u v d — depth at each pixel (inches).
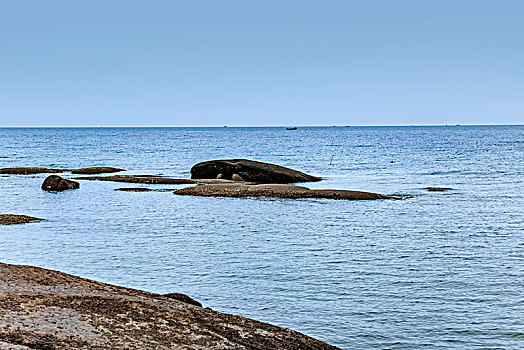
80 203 1533.0
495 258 882.1
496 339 567.8
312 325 600.4
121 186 1963.6
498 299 680.4
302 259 871.1
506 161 3287.4
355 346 550.6
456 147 5123.0
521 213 1346.0
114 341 410.9
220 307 650.8
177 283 743.7
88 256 890.7
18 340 387.9
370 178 2294.5
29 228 1139.3
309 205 1473.9
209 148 5305.1
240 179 2030.0
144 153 4466.0
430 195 1697.8
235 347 438.0
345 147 5290.4
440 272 799.1
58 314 448.1
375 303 666.8
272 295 695.1
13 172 2556.6
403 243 992.2
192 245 973.8
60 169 2711.6
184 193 1708.9
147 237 1046.4
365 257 886.4
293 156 3969.0
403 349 546.0
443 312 637.9
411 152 4365.2
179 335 442.6
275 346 460.4
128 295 531.2
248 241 1008.2
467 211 1376.7
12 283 510.3
